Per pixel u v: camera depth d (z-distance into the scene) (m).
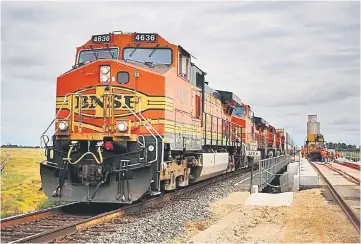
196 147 17.98
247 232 10.84
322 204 15.72
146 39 14.99
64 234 9.64
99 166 12.70
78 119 13.52
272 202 16.11
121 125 12.85
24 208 18.70
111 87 13.55
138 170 12.67
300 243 9.57
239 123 31.66
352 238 10.08
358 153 56.94
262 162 21.81
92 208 13.91
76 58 15.12
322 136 68.12
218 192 18.48
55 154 13.34
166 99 13.78
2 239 9.35
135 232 10.18
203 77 19.61
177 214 12.77
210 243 9.48
